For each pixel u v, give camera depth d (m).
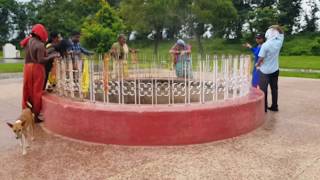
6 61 30.55
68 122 6.02
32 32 6.86
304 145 5.62
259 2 54.28
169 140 5.57
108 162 4.94
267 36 7.58
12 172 4.66
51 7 49.47
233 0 51.38
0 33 55.66
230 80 6.46
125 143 5.60
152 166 4.78
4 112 8.30
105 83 6.17
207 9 36.09
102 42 24.02
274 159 5.01
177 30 42.97
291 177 4.41
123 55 8.96
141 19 35.25
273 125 6.82
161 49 41.38
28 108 6.25
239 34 48.84
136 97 6.30
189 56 7.75
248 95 6.91
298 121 7.14
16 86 12.81
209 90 6.43
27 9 57.03
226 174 4.50
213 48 44.59
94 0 47.44
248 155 5.17
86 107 5.82
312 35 49.56
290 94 10.49
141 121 5.51
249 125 6.32
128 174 4.53
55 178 4.45
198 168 4.70
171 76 7.31
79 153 5.31
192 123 5.59
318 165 4.79
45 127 6.77
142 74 7.32
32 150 5.48
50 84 7.61
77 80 6.57
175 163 4.88
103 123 5.64
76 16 46.75
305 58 32.84
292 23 52.12
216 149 5.43
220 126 5.82
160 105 5.89
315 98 9.77
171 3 34.28
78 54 7.98
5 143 5.92
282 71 19.53
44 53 6.88
